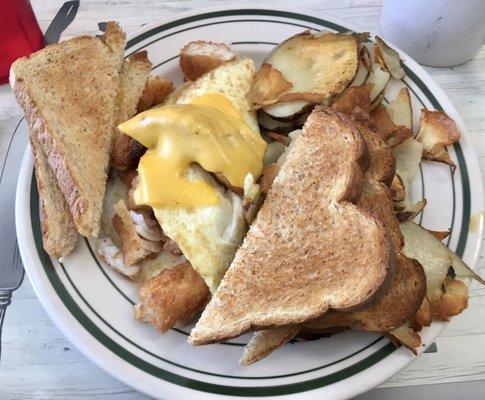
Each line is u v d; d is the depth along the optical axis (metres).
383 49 0.28
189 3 0.34
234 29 0.30
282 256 0.22
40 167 0.24
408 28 0.31
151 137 0.24
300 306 0.20
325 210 0.22
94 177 0.25
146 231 0.24
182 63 0.29
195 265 0.23
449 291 0.22
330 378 0.20
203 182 0.24
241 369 0.20
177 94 0.28
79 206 0.23
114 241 0.24
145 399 0.22
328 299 0.20
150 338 0.21
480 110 0.30
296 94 0.26
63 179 0.24
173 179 0.23
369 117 0.25
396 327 0.20
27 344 0.23
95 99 0.27
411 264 0.21
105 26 0.32
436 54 0.31
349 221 0.21
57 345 0.23
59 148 0.24
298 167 0.23
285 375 0.20
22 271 0.24
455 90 0.31
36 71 0.26
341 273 0.21
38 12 0.33
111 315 0.22
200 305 0.22
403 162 0.26
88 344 0.20
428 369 0.22
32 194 0.24
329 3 0.34
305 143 0.24
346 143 0.23
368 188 0.23
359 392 0.20
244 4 0.30
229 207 0.24
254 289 0.21
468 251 0.24
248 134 0.25
